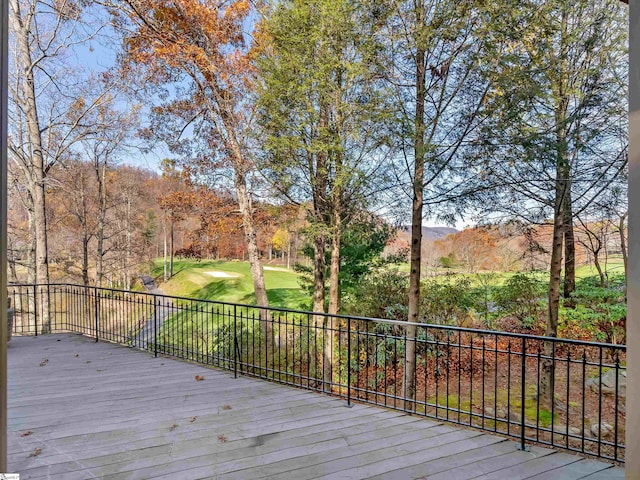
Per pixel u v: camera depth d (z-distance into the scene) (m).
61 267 15.01
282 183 7.85
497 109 5.66
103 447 2.79
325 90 6.69
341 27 6.42
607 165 5.64
